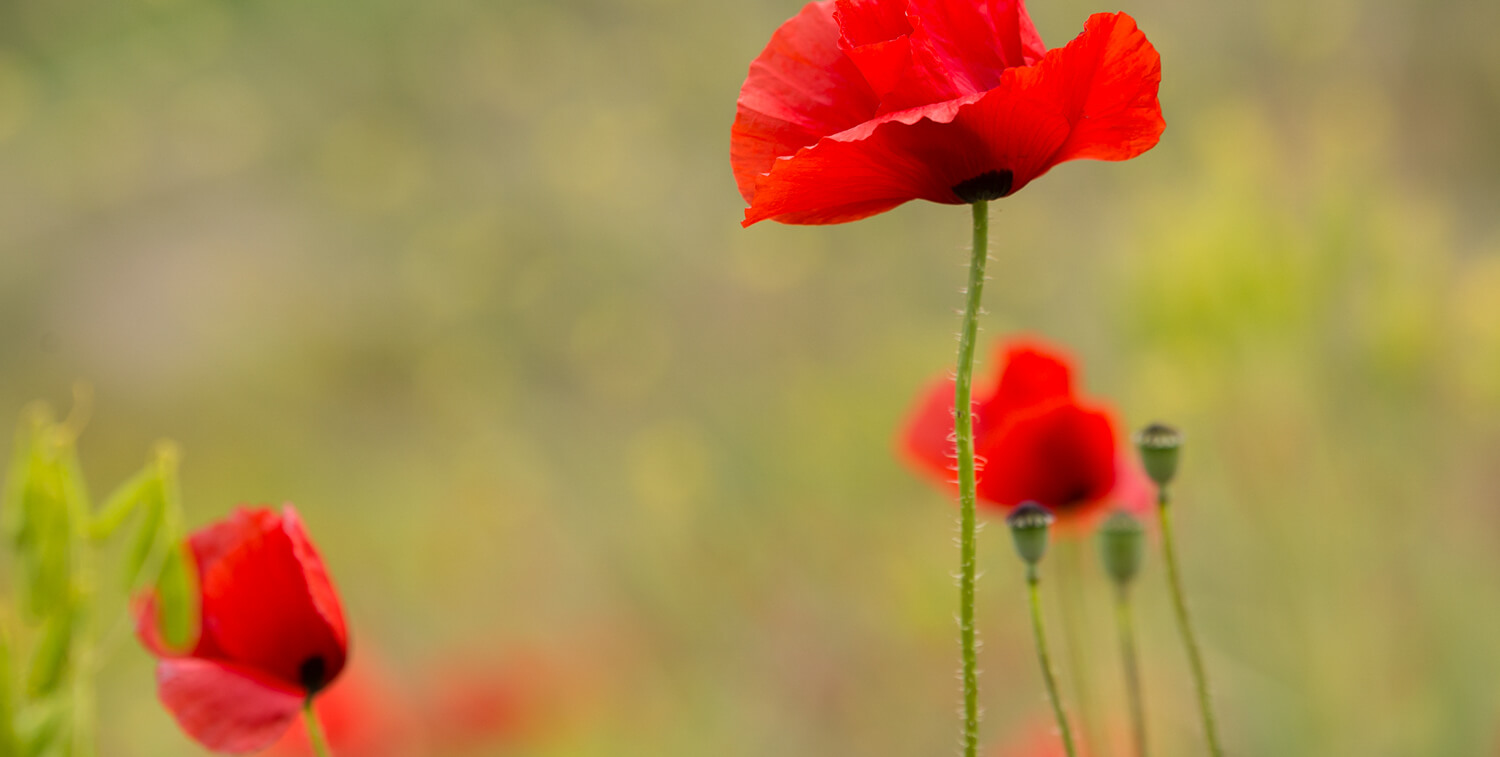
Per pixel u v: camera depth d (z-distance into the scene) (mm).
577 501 2766
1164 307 1926
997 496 1290
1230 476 2004
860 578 2387
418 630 2664
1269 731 1716
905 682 2213
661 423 2885
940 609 2123
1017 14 1155
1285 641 1860
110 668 2344
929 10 1149
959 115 1137
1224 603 1938
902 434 1333
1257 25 2586
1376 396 1979
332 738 1770
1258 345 1918
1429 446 2029
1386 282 1979
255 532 1188
